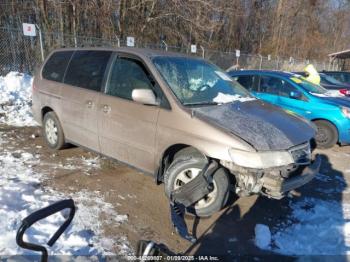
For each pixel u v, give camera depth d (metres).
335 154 6.61
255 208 3.93
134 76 3.98
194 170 3.46
